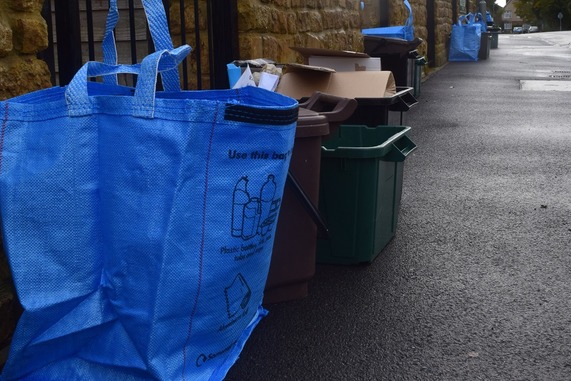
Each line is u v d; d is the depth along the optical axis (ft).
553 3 256.32
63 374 6.25
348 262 11.69
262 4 15.62
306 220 9.93
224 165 5.97
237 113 5.91
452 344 8.95
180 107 5.72
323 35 20.42
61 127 5.86
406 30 29.27
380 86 12.94
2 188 5.79
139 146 5.80
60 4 9.93
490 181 18.11
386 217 12.45
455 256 12.26
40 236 5.91
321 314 9.84
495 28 90.99
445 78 49.34
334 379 8.11
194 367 6.33
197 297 6.05
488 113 31.60
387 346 8.89
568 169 19.48
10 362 6.00
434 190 17.19
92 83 7.17
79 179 5.92
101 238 6.09
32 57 8.48
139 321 5.97
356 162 11.09
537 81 46.39
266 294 10.09
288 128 6.38
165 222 5.78
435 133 26.27
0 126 5.78
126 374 6.19
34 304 5.82
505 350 8.77
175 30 14.69
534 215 14.83
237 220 6.16
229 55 14.73
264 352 8.73
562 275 11.32
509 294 10.54
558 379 8.07
